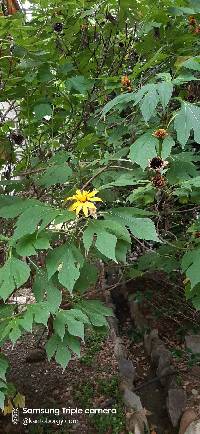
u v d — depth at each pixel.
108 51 2.42
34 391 3.08
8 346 3.60
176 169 1.72
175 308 4.01
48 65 1.99
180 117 1.26
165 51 2.05
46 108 2.02
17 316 1.33
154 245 2.72
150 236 1.29
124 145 2.08
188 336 3.70
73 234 1.38
